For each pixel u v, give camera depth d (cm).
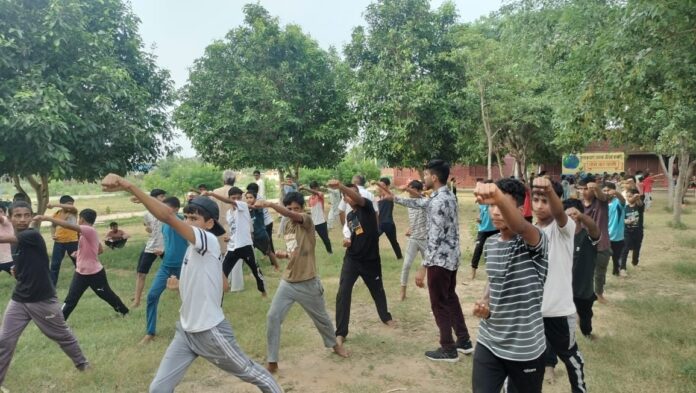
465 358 514
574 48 766
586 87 703
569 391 432
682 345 524
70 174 1059
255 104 1677
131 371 486
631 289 778
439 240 495
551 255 374
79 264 620
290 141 1741
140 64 1285
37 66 949
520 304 285
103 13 1156
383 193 577
